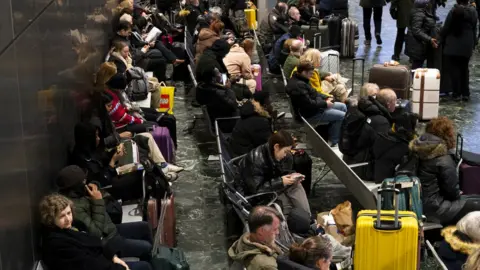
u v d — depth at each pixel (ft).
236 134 28.76
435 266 22.56
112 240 18.89
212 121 33.45
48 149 19.97
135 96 34.45
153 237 22.95
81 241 17.79
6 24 15.89
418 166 23.75
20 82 16.98
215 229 26.71
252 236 18.42
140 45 42.80
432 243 24.08
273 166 23.70
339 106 33.27
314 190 30.17
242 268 18.62
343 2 56.03
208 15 50.85
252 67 41.68
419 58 44.11
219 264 24.13
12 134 15.92
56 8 22.70
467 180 25.84
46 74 20.36
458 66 42.06
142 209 23.15
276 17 49.73
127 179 23.59
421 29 43.52
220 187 24.81
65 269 17.49
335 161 27.61
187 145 35.83
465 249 20.17
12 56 16.33
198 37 42.60
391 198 22.04
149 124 30.53
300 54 39.32
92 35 31.91
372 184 25.41
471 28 41.09
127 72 33.58
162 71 44.14
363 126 26.25
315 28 50.70
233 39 43.68
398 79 36.91
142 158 25.03
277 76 47.01
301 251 17.24
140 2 57.11
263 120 28.66
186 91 45.44
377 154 25.17
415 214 20.48
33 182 17.85
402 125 26.86
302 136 36.81
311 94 32.24
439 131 24.64
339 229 23.97
